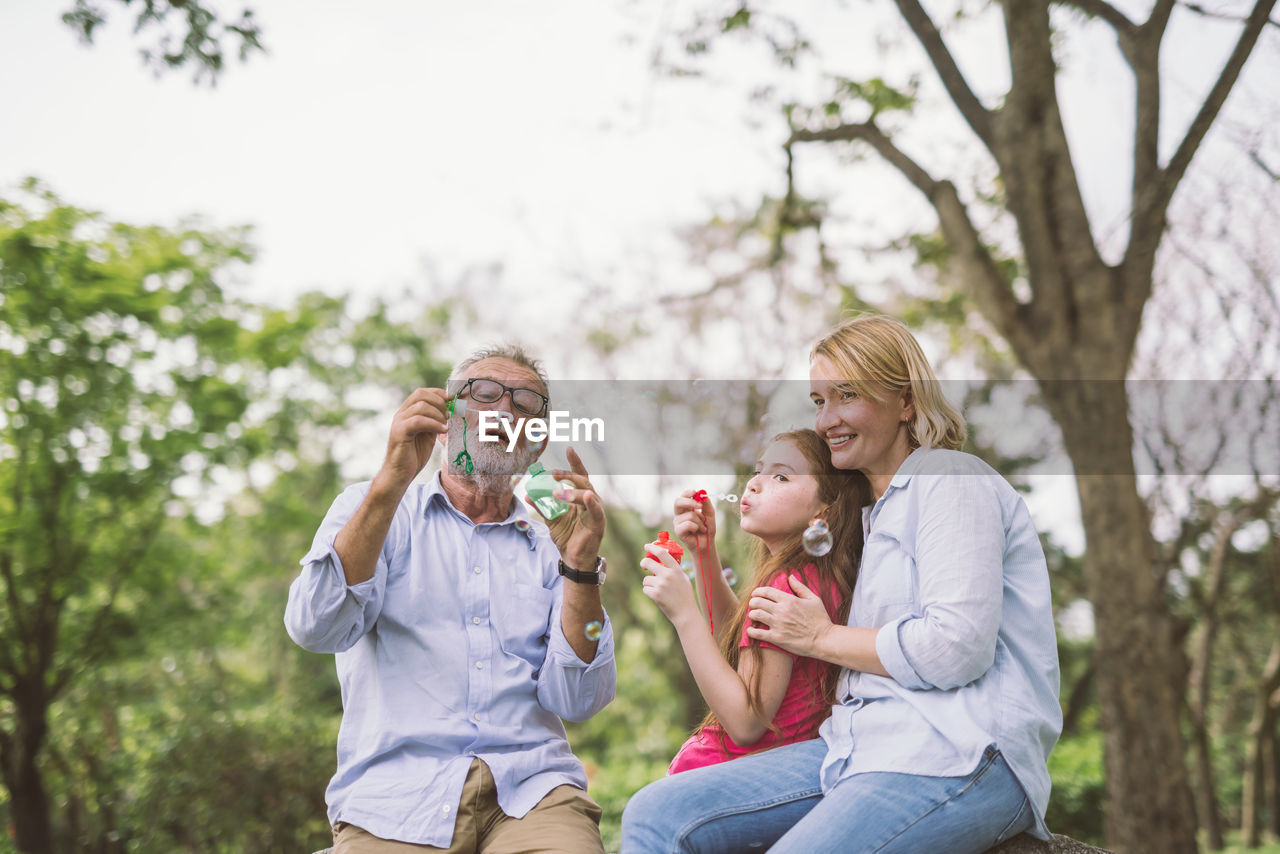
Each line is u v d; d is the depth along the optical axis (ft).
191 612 38.45
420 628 6.56
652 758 44.93
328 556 6.11
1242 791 47.26
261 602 47.52
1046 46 19.74
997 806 5.50
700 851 5.86
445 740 6.38
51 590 33.04
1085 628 42.24
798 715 6.35
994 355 31.12
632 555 41.22
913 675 5.61
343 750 6.51
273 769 26.73
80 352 32.09
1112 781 19.80
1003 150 20.62
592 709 6.70
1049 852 6.02
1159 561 28.63
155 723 34.24
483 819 6.26
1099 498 20.08
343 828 6.34
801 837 5.42
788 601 5.99
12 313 31.35
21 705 32.42
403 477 6.03
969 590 5.57
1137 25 19.56
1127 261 20.07
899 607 5.95
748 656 6.18
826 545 6.05
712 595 6.98
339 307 47.85
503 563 6.86
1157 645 19.65
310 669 48.96
